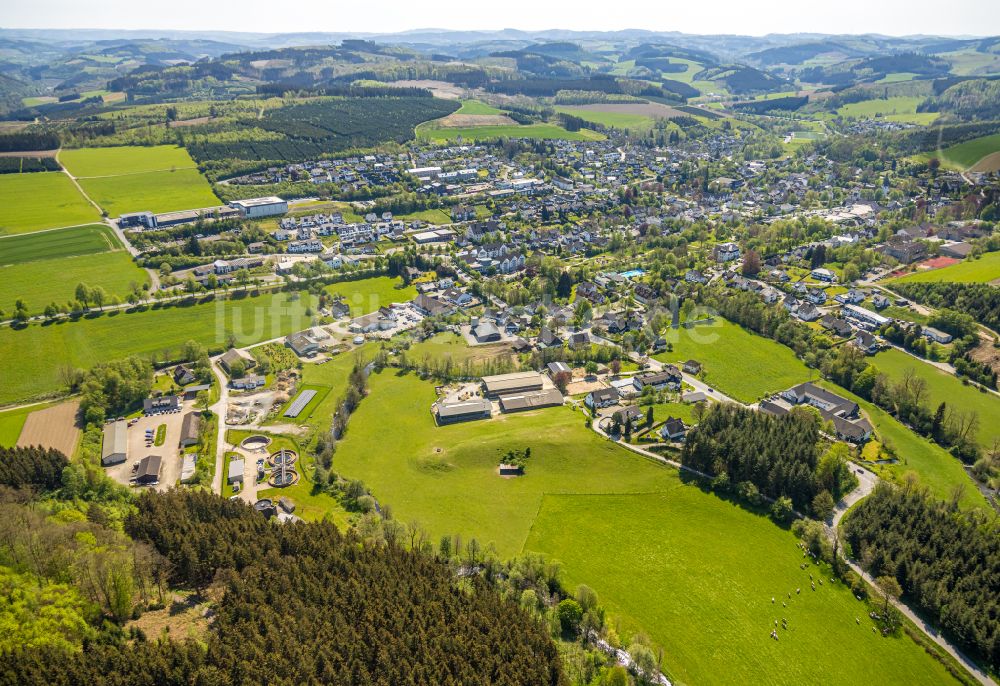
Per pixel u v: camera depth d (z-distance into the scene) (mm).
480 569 158375
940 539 163875
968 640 143625
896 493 180750
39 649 105000
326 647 114938
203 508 159250
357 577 135875
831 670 139875
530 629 129625
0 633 107562
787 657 142750
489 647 122375
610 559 170875
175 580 136250
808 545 173625
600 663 134250
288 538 146000
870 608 155750
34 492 171625
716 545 175625
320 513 183500
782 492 189500
